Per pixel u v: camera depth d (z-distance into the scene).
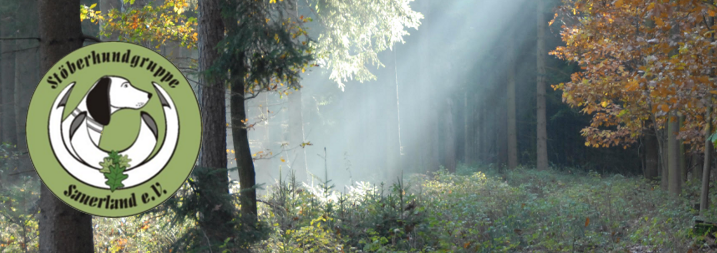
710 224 8.34
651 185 17.08
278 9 8.46
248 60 8.33
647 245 8.29
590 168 34.41
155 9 11.09
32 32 20.50
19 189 6.99
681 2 8.02
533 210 11.22
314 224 8.38
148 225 7.78
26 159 15.99
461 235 8.55
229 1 7.79
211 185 6.50
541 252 8.13
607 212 11.19
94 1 21.39
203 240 6.29
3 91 22.80
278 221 8.46
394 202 9.20
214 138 7.95
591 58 13.03
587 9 12.64
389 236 8.43
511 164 30.25
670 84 8.11
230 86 8.45
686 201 11.69
